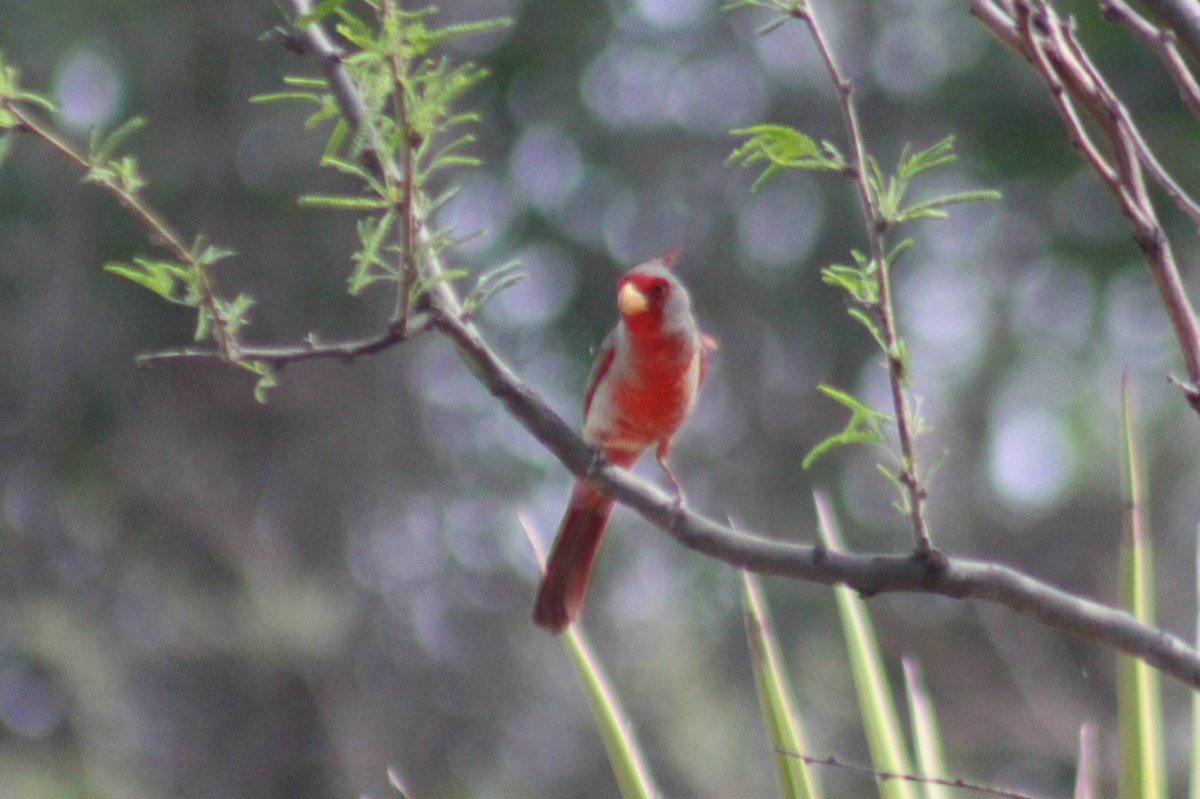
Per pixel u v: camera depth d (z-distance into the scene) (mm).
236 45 17469
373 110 3492
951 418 17109
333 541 18109
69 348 17391
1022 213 17281
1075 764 12602
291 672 16984
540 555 5176
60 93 16875
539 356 18219
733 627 17312
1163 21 3717
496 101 18000
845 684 14266
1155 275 3568
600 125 18234
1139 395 16359
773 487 17938
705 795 15766
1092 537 14906
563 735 17984
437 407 19156
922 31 17844
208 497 17391
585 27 17875
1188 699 12461
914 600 13844
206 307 3590
